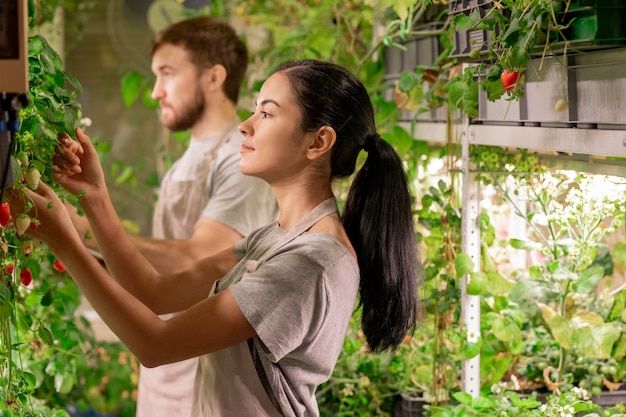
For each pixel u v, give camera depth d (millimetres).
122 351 4527
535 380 3062
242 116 4117
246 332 1995
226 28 3564
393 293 2125
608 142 1953
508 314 2996
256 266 2068
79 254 2010
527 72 2283
